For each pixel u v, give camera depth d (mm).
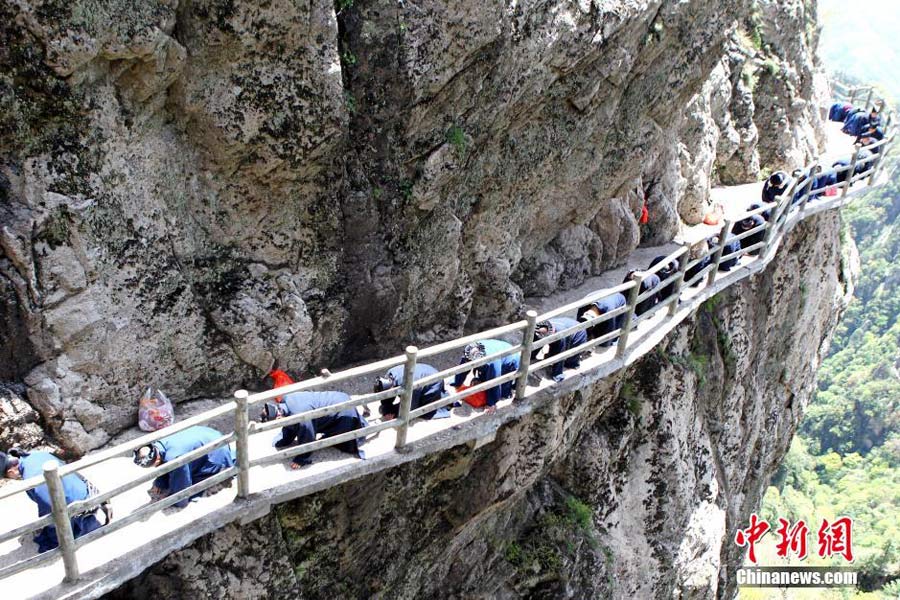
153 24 5398
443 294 8688
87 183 5645
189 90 5895
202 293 6695
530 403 7898
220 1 5551
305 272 7207
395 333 8383
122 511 5809
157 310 6352
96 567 5281
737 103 16516
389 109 6898
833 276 20672
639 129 10523
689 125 13828
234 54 5824
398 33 6539
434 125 7324
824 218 18500
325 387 7691
